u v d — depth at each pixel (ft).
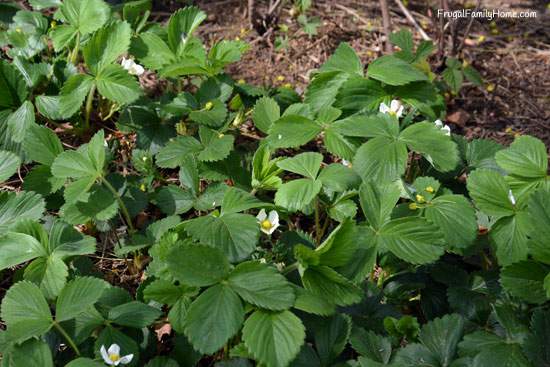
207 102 4.19
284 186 3.63
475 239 3.52
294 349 3.03
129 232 3.87
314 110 4.24
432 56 5.18
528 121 4.81
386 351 3.22
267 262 3.45
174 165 3.90
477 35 5.56
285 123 3.97
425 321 3.66
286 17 5.55
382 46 5.29
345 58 4.31
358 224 3.71
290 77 4.96
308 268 3.26
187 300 3.22
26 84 4.13
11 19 4.79
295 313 3.32
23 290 3.18
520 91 5.01
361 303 3.44
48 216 3.80
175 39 4.38
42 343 3.10
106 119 4.44
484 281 3.56
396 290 3.57
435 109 4.29
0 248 3.41
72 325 3.20
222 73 4.25
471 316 3.47
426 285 3.63
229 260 3.28
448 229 3.48
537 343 3.18
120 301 3.37
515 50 5.41
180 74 4.22
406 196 3.63
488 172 3.55
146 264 3.81
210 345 3.02
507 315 3.30
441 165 3.72
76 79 4.02
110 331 3.18
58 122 4.37
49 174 3.82
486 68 5.19
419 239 3.38
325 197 3.77
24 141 3.81
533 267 3.36
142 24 4.62
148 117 4.19
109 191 3.76
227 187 3.80
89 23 4.26
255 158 3.80
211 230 3.33
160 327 3.57
